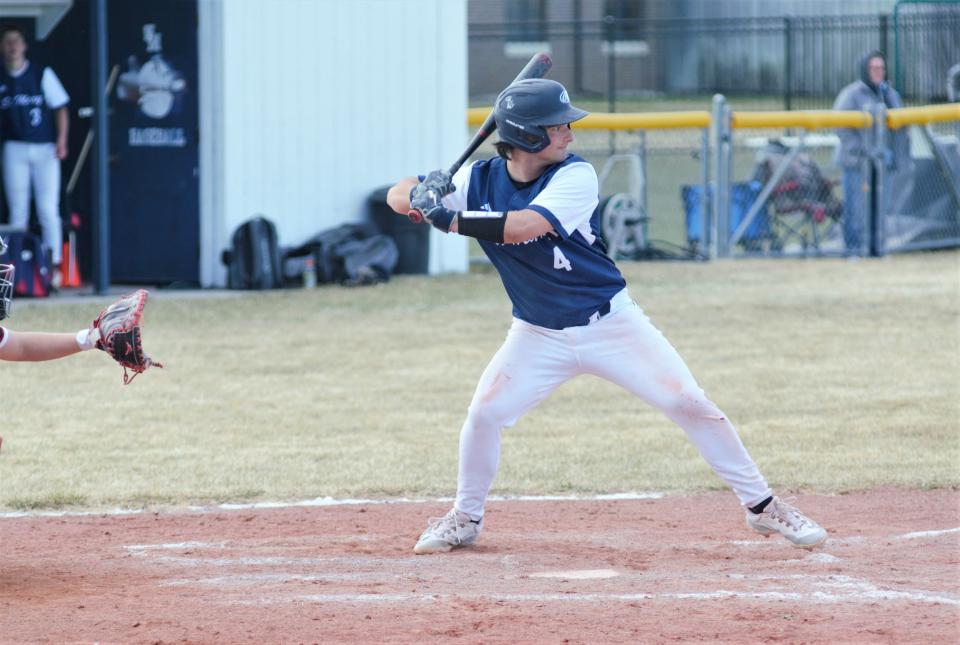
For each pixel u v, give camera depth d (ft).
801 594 54.95
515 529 70.03
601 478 82.48
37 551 64.69
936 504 75.61
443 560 62.44
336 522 71.82
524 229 56.95
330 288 165.99
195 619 51.03
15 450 89.45
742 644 47.70
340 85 172.86
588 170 58.49
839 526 70.38
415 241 177.88
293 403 104.88
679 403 60.85
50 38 171.83
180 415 100.73
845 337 131.75
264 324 140.56
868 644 47.73
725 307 149.69
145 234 169.78
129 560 62.59
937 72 323.98
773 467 84.33
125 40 167.02
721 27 406.00
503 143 58.49
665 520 72.33
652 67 432.25
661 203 253.85
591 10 423.64
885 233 191.72
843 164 191.52
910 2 217.77
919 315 143.84
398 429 96.27
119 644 47.85
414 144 179.73
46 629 49.75
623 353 60.85
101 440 92.63
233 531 69.51
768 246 198.80
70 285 167.22
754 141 257.55
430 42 179.11
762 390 108.06
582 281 59.52
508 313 147.43
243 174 165.68
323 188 173.17
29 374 116.06
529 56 420.36
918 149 201.46
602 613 51.75
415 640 48.08
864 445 90.33
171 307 150.92
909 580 57.72
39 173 159.74
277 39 166.61
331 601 53.83
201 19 163.53
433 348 127.54
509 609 52.37
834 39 393.29
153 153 168.04
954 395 106.11
